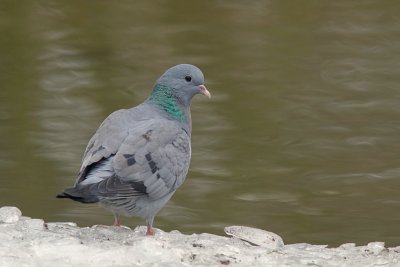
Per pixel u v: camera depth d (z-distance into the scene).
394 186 15.05
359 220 13.87
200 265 9.42
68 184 14.82
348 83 18.72
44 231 10.17
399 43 20.30
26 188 14.68
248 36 20.84
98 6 22.33
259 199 14.59
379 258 10.10
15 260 9.00
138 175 9.98
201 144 16.36
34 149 15.91
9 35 20.69
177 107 11.09
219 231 13.54
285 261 9.80
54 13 21.94
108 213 13.93
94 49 20.14
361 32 20.83
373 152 16.22
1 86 18.34
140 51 20.09
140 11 22.16
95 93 18.06
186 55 19.95
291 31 21.02
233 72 19.19
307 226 13.68
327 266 9.78
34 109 17.36
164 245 9.62
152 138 10.27
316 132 16.92
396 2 22.19
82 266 9.06
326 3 22.28
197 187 14.95
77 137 16.33
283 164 15.83
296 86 18.62
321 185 15.11
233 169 15.59
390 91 18.39
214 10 22.12
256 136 16.72
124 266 9.09
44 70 19.08
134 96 17.97
